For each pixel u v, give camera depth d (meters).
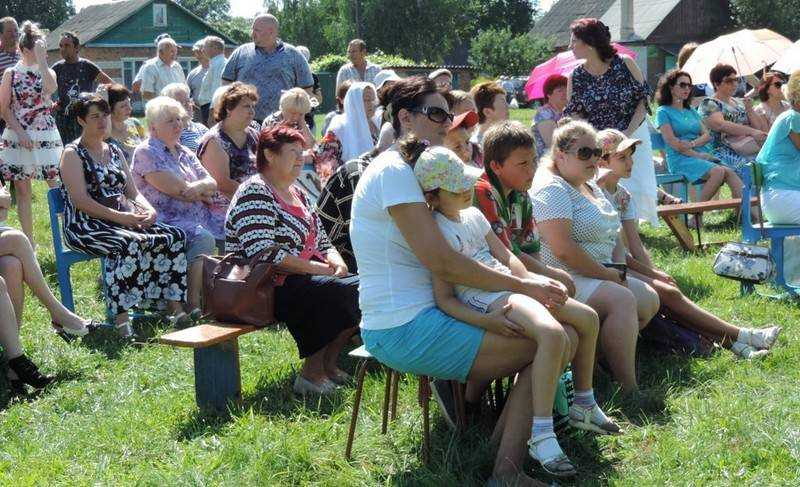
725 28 55.00
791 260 6.91
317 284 4.89
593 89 7.83
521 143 4.35
